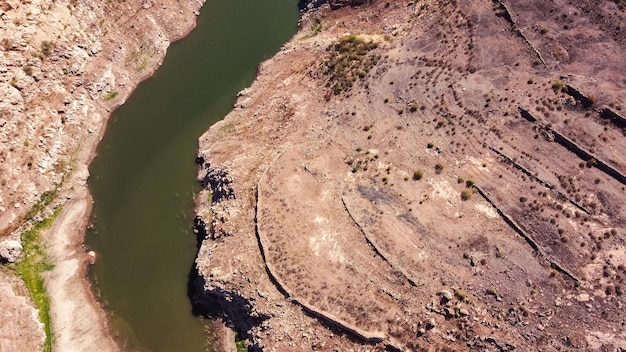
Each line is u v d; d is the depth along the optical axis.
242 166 60.25
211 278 52.84
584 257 50.56
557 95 61.19
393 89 64.31
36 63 61.66
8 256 55.09
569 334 46.72
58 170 61.44
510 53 65.38
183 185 62.56
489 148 58.38
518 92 61.94
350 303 49.62
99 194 61.81
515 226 52.66
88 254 57.47
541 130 59.06
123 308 54.66
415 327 48.12
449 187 55.94
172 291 55.47
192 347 52.47
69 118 64.12
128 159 64.44
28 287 54.78
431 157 58.25
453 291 49.47
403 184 56.53
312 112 64.19
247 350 51.38
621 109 59.03
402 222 53.91
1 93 58.16
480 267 50.59
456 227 53.12
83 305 54.56
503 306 48.38
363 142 60.31
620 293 48.38
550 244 51.47
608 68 62.91
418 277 50.47
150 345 52.66
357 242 53.09
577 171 56.12
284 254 52.84
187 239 58.59
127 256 57.59
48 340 52.16
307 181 57.81
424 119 61.25
